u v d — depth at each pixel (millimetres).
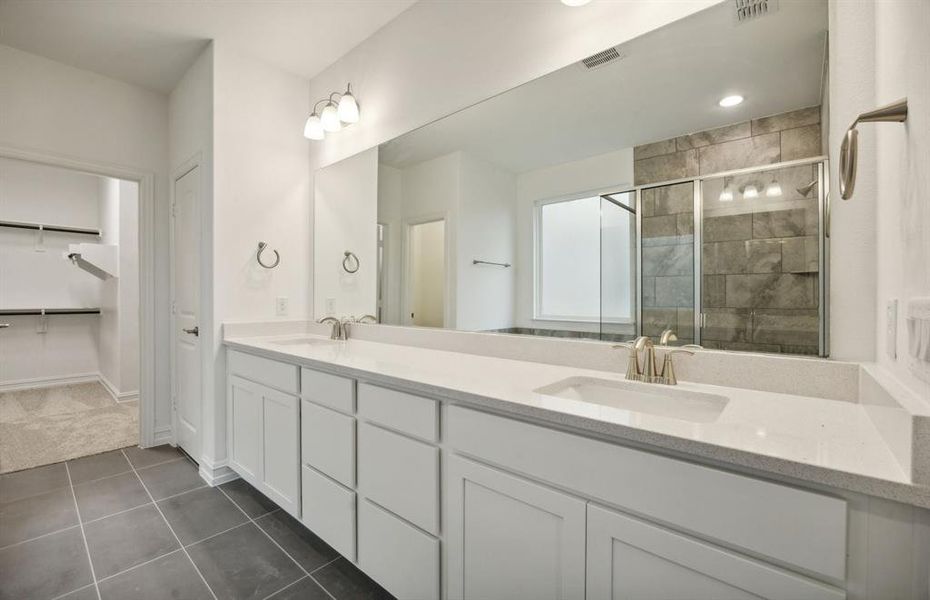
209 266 2303
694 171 1244
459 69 1828
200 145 2416
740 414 895
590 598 871
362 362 1520
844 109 987
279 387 1839
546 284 1596
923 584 574
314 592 1458
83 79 2582
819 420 849
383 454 1340
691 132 1245
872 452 671
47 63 2457
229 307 2334
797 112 1073
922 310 595
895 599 592
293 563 1614
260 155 2469
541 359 1571
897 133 774
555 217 1562
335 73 2496
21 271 4301
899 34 745
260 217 2467
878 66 903
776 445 701
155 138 2861
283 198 2578
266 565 1600
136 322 3959
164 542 1741
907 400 625
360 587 1486
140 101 2803
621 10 1349
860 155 958
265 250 2484
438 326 1954
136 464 2537
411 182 2062
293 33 2238
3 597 1411
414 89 2023
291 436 1755
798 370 1061
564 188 1532
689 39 1236
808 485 649
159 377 2867
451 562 1146
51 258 4465
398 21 2100
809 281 1059
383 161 2195
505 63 1664
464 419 1104
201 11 2057
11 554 1650
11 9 2025
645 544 792
